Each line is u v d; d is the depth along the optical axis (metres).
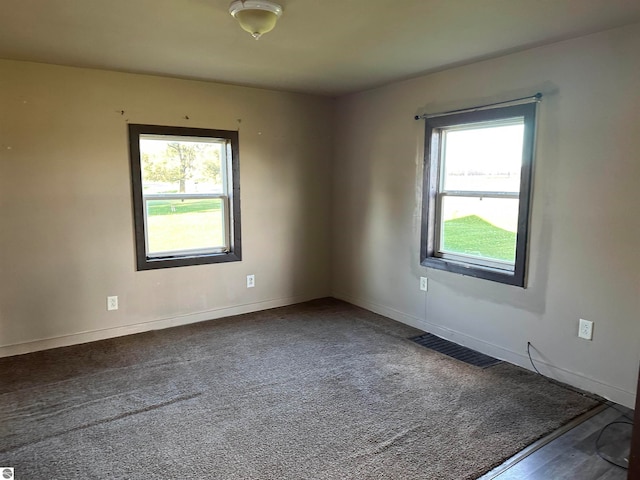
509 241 3.26
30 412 2.54
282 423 2.44
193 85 3.90
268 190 4.44
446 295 3.71
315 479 1.98
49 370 3.11
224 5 2.19
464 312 3.57
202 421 2.46
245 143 4.24
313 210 4.79
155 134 3.79
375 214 4.35
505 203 3.27
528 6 2.19
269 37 2.68
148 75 3.68
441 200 3.77
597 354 2.75
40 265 3.43
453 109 3.49
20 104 3.25
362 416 2.51
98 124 3.54
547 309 2.99
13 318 3.36
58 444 2.24
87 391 2.80
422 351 3.46
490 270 3.33
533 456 2.15
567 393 2.78
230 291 4.33
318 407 2.61
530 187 3.01
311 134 4.64
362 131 4.41
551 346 2.99
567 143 2.79
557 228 2.89
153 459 2.12
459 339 3.63
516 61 3.02
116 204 3.68
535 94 2.91
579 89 2.71
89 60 3.22
